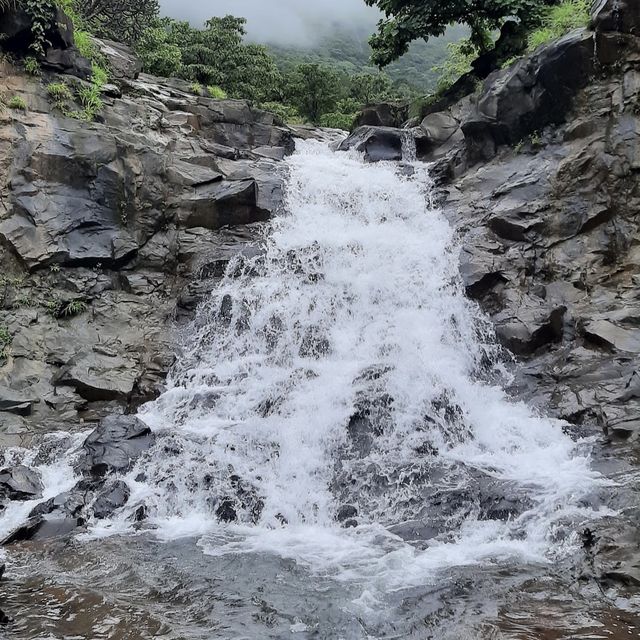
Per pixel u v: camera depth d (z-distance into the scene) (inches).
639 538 281.6
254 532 333.1
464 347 488.4
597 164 525.7
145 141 612.4
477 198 593.9
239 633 232.1
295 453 389.4
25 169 535.2
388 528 329.1
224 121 733.3
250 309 525.7
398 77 2251.5
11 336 484.4
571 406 410.3
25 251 516.7
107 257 548.1
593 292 499.5
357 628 235.6
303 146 799.7
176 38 1091.9
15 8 568.1
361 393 420.8
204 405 442.3
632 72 524.1
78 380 462.6
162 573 281.6
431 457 380.8
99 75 636.7
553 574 272.5
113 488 356.8
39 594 261.3
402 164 683.4
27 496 360.2
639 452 360.2
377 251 571.2
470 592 259.3
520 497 331.3
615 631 226.2
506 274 520.1
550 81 557.3
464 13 729.0
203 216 600.7
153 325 530.3
